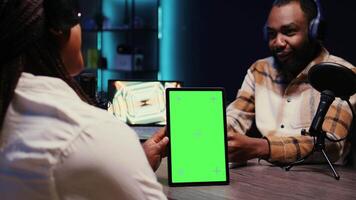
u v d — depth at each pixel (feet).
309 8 5.12
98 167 2.27
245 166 4.38
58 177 2.25
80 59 2.78
